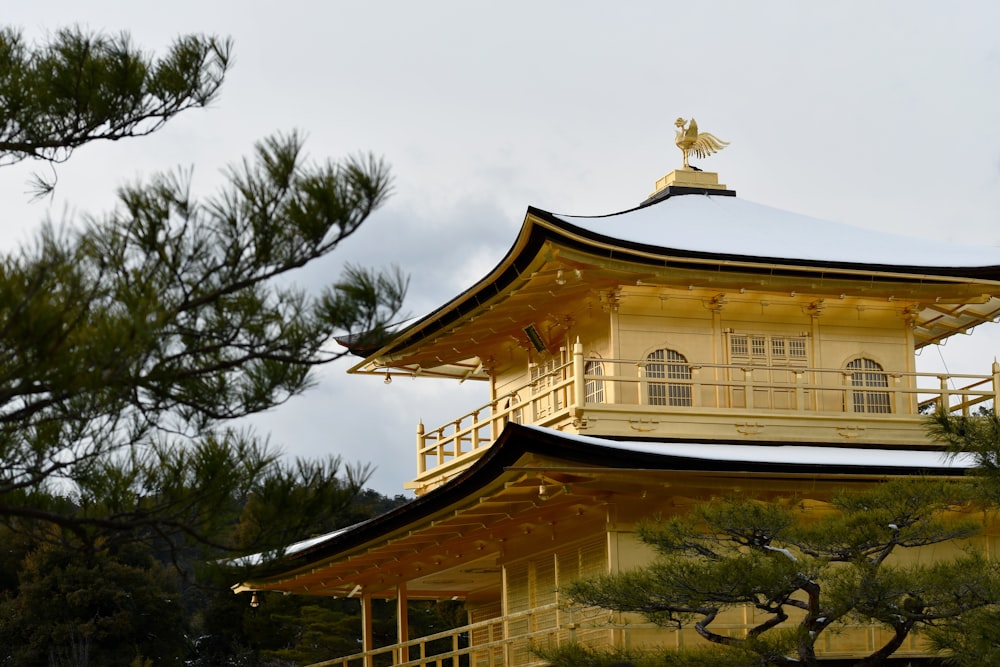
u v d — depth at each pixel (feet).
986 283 104.53
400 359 123.85
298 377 51.52
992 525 96.17
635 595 69.31
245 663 227.61
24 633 209.56
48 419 48.85
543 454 81.00
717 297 103.19
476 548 110.22
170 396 49.88
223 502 51.80
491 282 103.81
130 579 217.56
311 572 117.60
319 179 51.78
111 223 48.83
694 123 123.44
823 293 103.35
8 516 53.47
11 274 43.62
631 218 109.50
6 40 62.85
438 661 106.11
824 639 90.38
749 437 99.19
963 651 62.80
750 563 66.80
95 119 61.36
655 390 100.73
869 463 90.74
